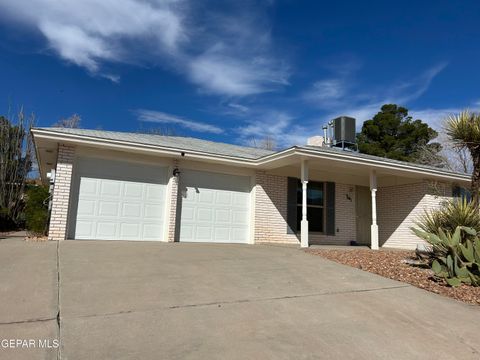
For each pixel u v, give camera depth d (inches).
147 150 412.5
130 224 421.4
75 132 394.3
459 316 196.4
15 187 776.3
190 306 183.2
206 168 472.4
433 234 305.7
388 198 601.6
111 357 125.5
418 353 148.5
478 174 341.7
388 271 289.7
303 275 265.0
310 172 539.2
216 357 131.1
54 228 375.9
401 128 1245.1
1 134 770.8
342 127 619.8
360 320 180.9
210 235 469.7
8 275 214.1
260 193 503.8
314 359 135.8
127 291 199.3
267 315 178.5
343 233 572.1
